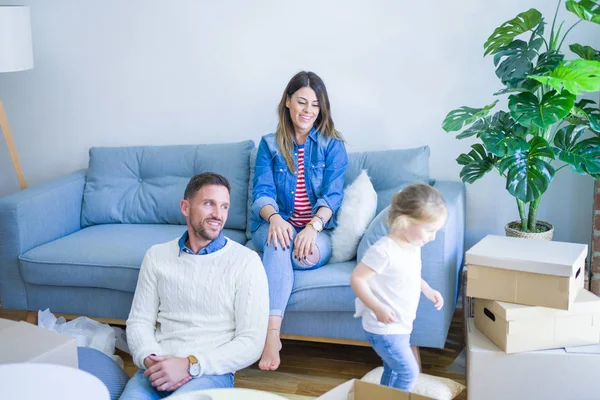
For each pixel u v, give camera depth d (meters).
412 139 3.45
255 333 2.35
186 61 3.72
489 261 2.45
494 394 2.47
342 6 3.41
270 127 3.66
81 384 1.58
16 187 4.18
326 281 2.74
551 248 2.55
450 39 3.30
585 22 3.12
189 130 3.80
